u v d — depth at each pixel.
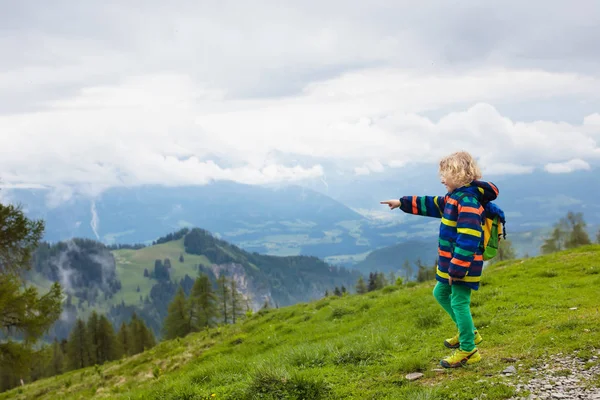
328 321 19.56
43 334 22.72
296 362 9.29
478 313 11.60
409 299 18.23
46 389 32.94
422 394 5.88
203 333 31.39
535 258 23.86
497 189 6.17
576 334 7.30
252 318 29.06
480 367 6.68
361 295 26.06
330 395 6.84
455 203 6.16
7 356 22.19
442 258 6.47
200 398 8.08
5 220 22.30
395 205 6.98
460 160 6.21
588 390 5.23
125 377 24.97
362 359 8.50
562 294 12.77
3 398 36.94
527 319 9.88
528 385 5.67
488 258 6.37
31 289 22.67
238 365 10.49
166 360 24.70
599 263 18.19
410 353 8.59
